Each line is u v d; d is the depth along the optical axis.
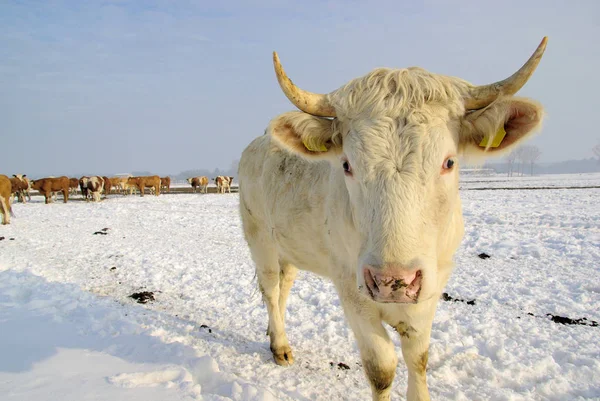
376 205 2.29
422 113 2.44
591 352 4.05
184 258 9.04
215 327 5.16
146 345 4.16
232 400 3.08
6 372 3.40
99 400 2.91
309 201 3.52
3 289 6.35
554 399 3.36
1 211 15.73
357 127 2.51
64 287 6.58
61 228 14.33
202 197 31.44
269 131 2.75
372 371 2.91
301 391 3.61
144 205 23.39
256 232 4.73
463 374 3.81
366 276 2.24
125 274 7.75
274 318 4.43
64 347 4.00
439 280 2.88
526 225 10.79
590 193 21.02
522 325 4.73
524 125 2.52
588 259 7.22
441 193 2.40
